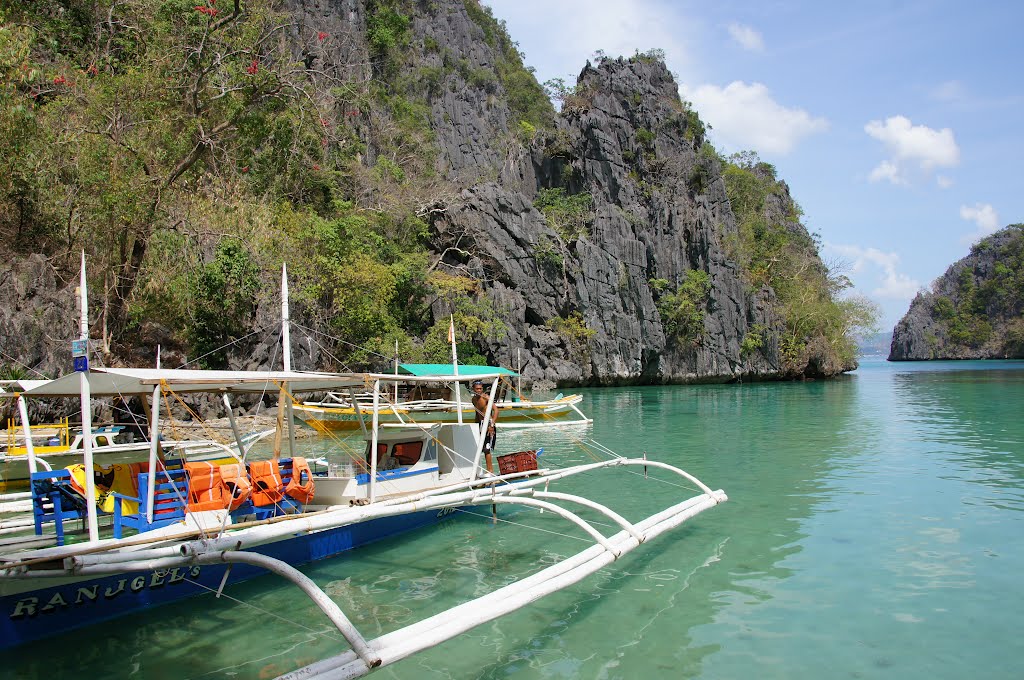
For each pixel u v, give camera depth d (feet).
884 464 54.29
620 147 203.62
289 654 22.34
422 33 208.13
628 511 40.34
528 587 23.67
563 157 195.62
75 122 68.90
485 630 23.97
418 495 34.96
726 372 186.39
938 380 184.55
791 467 53.67
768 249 225.35
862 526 36.11
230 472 28.45
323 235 96.02
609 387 166.71
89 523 23.56
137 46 90.94
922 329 442.91
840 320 219.82
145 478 26.09
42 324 61.67
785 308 209.87
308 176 114.62
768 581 28.30
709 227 192.34
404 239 134.82
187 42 76.54
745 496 43.27
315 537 31.12
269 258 85.25
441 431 39.42
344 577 29.53
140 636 23.62
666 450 63.67
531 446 67.05
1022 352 386.32
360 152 143.64
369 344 97.30
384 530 34.71
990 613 24.81
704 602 26.17
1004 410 98.27
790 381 202.28
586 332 155.33
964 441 66.90
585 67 228.63
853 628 23.71
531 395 132.77
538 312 152.76
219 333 81.41
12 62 59.93
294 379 30.53
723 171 250.37
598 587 27.91
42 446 49.55
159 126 71.41
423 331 125.80
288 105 80.48
